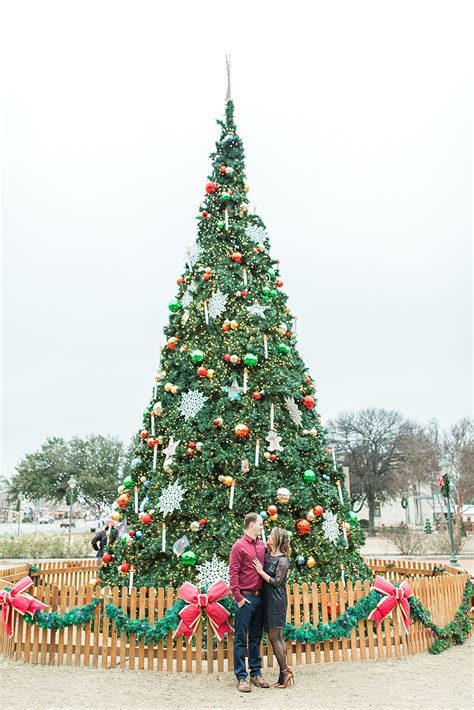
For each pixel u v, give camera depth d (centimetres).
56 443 5469
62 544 2767
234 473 790
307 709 539
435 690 596
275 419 844
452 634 796
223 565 723
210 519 765
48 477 5300
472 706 548
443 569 1020
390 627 738
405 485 5238
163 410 876
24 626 750
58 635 689
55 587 712
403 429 5528
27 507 9600
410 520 6544
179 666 651
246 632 606
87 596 696
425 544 3111
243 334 868
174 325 935
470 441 4762
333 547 791
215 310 893
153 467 838
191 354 858
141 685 608
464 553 3077
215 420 808
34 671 655
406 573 1101
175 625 654
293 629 667
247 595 611
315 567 771
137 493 850
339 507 823
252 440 811
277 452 816
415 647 741
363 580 809
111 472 5412
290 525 768
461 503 4116
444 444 4953
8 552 2639
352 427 5678
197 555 739
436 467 4806
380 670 663
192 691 590
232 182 1022
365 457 5553
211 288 907
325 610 696
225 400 820
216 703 555
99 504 5378
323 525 788
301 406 902
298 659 678
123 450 5572
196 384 848
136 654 669
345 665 680
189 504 777
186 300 940
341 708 543
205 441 807
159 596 677
